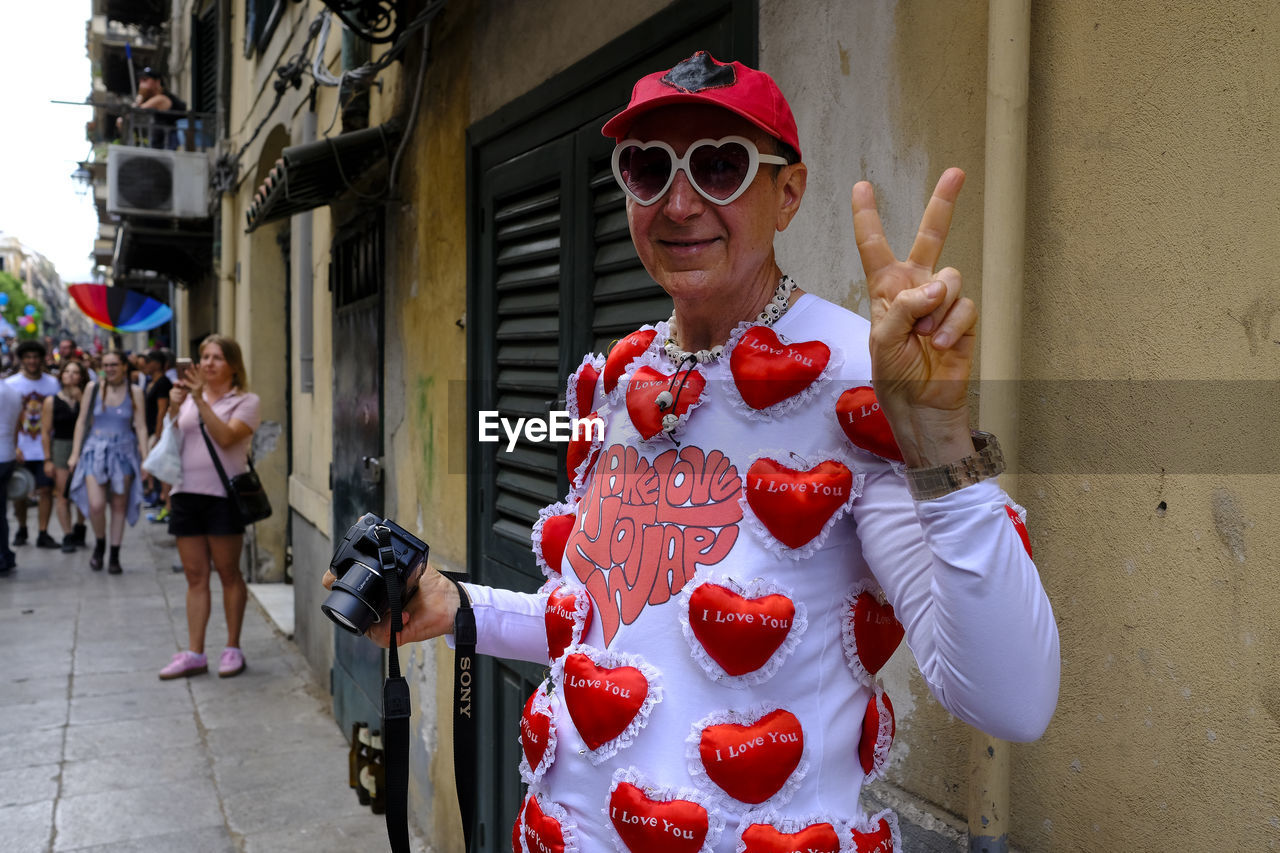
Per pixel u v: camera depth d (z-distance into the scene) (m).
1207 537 1.06
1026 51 1.25
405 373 3.83
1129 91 1.15
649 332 1.24
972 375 1.36
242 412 5.49
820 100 1.67
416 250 3.69
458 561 3.27
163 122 11.52
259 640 6.33
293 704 5.09
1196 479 1.07
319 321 5.69
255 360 8.23
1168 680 1.11
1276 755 0.99
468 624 1.36
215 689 5.32
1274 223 0.99
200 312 15.05
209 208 10.73
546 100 2.58
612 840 1.06
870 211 0.87
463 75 3.20
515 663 2.81
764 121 1.04
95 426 8.36
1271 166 0.99
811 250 1.71
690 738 1.01
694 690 1.03
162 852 3.48
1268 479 1.00
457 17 3.24
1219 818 1.05
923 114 1.45
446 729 3.38
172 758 4.36
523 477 2.81
